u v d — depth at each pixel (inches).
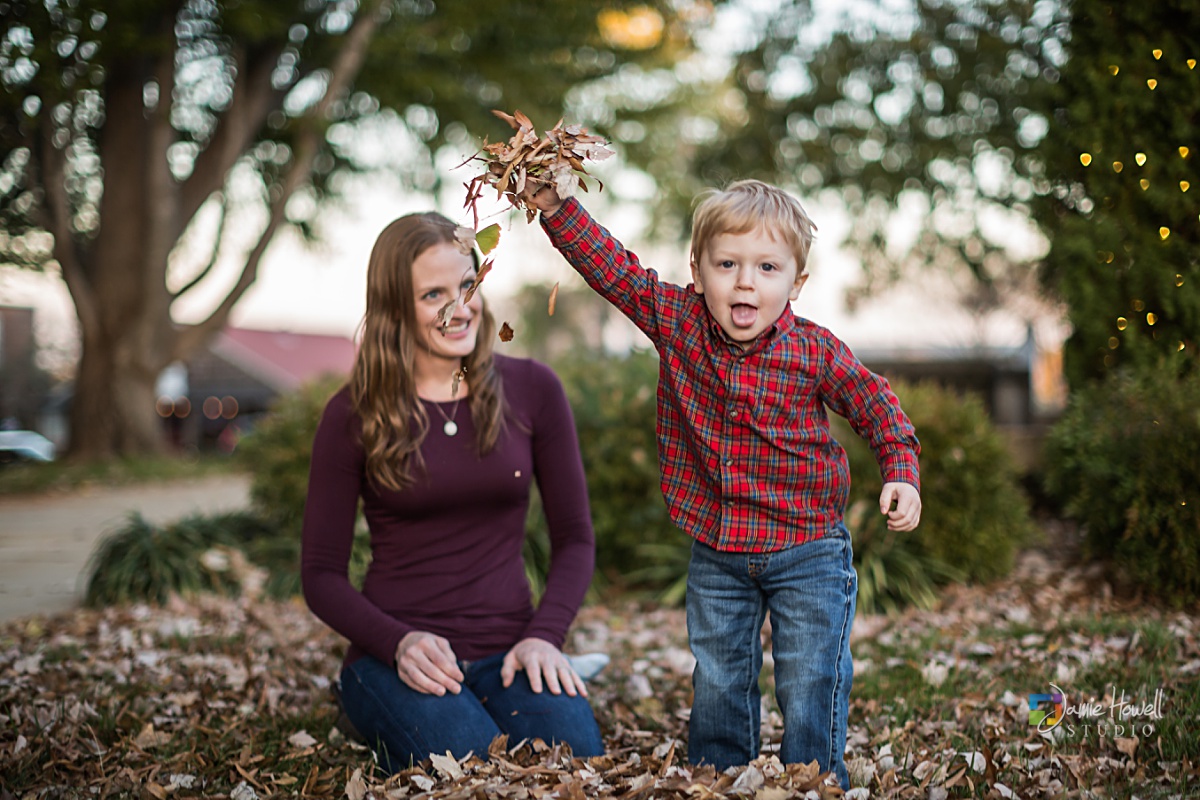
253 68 572.7
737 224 81.2
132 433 610.9
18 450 1043.9
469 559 101.7
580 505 110.0
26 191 572.1
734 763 85.7
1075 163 204.2
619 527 209.9
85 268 644.1
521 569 106.6
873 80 541.3
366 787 85.7
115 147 593.9
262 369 1407.5
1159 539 163.2
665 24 615.2
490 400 102.0
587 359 240.5
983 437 200.1
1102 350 199.3
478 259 102.8
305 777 93.4
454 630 99.6
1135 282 189.9
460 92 587.5
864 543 191.5
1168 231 185.8
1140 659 122.6
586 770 83.7
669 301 87.5
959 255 568.4
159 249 585.3
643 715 114.1
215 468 618.5
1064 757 88.3
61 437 1438.2
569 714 92.7
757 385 82.3
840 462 85.5
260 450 249.6
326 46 564.4
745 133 610.2
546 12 571.5
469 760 86.8
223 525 239.5
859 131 557.3
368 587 102.3
